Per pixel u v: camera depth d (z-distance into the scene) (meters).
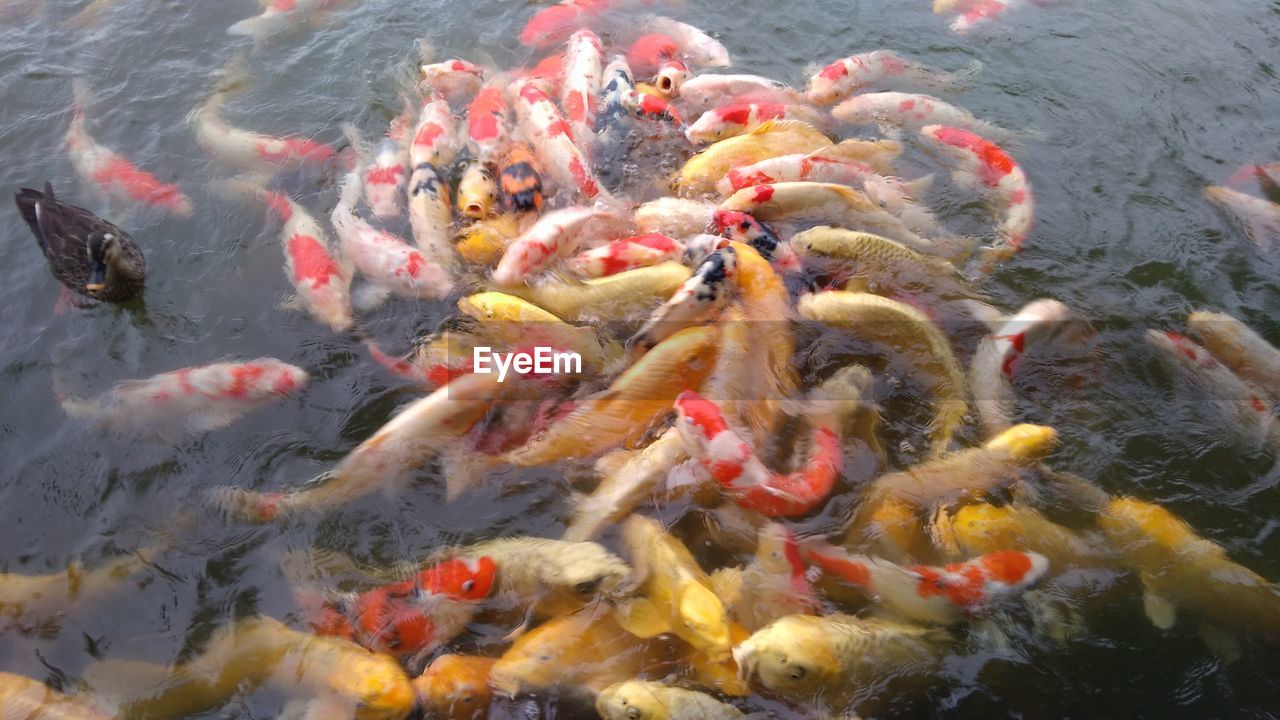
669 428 3.99
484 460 3.93
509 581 3.43
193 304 4.80
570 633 3.21
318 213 5.39
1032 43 7.05
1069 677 3.26
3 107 6.27
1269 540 3.72
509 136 5.74
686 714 2.96
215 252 5.12
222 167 5.75
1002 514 3.70
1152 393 4.34
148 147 5.91
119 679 3.21
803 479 3.72
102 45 6.97
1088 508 3.79
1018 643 3.34
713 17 7.39
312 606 3.42
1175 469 3.99
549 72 6.55
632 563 3.43
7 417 4.20
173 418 4.16
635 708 2.93
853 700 3.12
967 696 3.19
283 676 3.17
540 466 3.91
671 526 3.61
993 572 3.43
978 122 6.17
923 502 3.77
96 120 6.15
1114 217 5.45
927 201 5.54
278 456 4.01
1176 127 6.21
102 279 4.55
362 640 3.27
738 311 4.42
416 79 6.61
